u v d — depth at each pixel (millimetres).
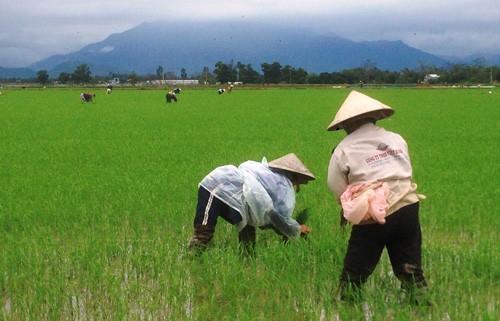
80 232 7402
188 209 8344
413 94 58750
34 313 4918
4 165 13273
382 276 5660
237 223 6074
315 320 4641
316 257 6031
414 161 13344
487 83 109625
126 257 6234
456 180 10789
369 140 4926
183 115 29938
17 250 6398
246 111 32938
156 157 14234
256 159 13867
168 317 4859
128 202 8703
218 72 132375
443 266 5793
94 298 5227
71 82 142625
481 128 21547
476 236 7164
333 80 122625
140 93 67938
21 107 38312
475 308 4910
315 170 11914
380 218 4656
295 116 28703
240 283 5332
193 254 6078
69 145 17188
